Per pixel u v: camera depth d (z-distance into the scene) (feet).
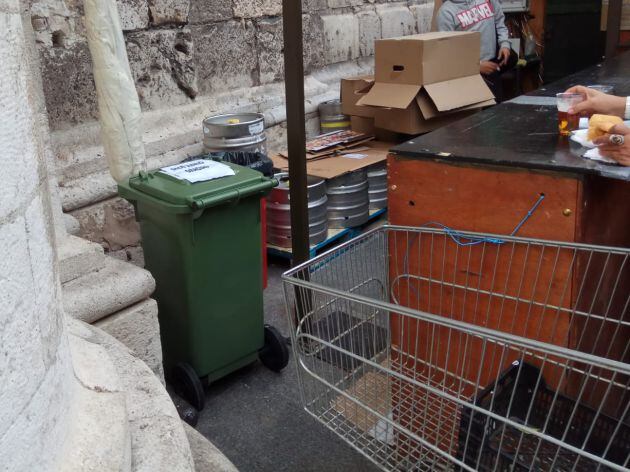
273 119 17.70
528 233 7.27
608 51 18.33
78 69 12.91
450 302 8.03
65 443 4.96
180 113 15.38
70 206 12.67
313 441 9.54
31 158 4.66
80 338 6.67
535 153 7.41
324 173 15.34
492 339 5.45
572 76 13.03
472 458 6.35
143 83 14.61
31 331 4.50
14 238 4.30
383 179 17.29
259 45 17.47
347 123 19.40
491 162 7.26
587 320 7.18
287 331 12.50
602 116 7.52
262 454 9.30
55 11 12.35
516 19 26.99
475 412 6.23
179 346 10.19
